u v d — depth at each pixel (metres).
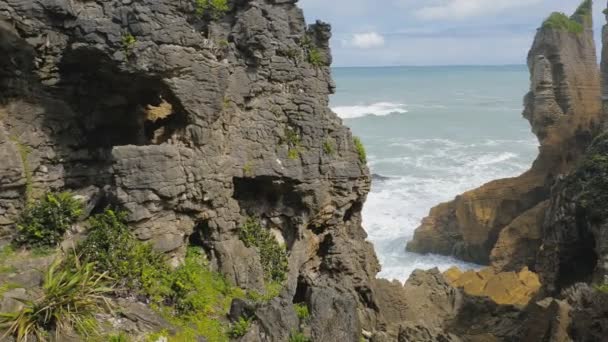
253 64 20.14
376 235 49.09
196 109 18.08
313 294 17.36
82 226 16.88
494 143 88.88
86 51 16.61
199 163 18.17
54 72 17.36
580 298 23.66
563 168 45.19
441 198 57.88
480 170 70.06
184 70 17.55
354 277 23.95
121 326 14.41
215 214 19.16
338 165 22.55
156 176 16.75
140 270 16.06
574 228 30.62
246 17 19.67
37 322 13.27
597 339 20.92
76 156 18.19
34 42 16.48
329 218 22.97
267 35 20.09
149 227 17.03
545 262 33.41
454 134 97.50
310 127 21.50
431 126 105.62
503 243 42.31
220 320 16.52
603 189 29.02
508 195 46.47
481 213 46.47
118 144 19.34
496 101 152.38
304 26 21.67
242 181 20.66
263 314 15.98
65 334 13.34
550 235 33.22
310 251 22.62
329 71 22.55
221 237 19.33
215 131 18.94
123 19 16.61
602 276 25.70
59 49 17.02
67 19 16.77
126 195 16.42
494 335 27.77
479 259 45.94
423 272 32.22
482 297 31.55
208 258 19.23
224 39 19.84
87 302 14.09
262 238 21.16
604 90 43.91
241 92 19.80
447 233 47.38
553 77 45.84
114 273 15.51
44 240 16.27
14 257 15.66
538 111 46.06
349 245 24.19
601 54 44.69
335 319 16.45
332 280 23.20
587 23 48.44
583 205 29.14
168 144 17.36
